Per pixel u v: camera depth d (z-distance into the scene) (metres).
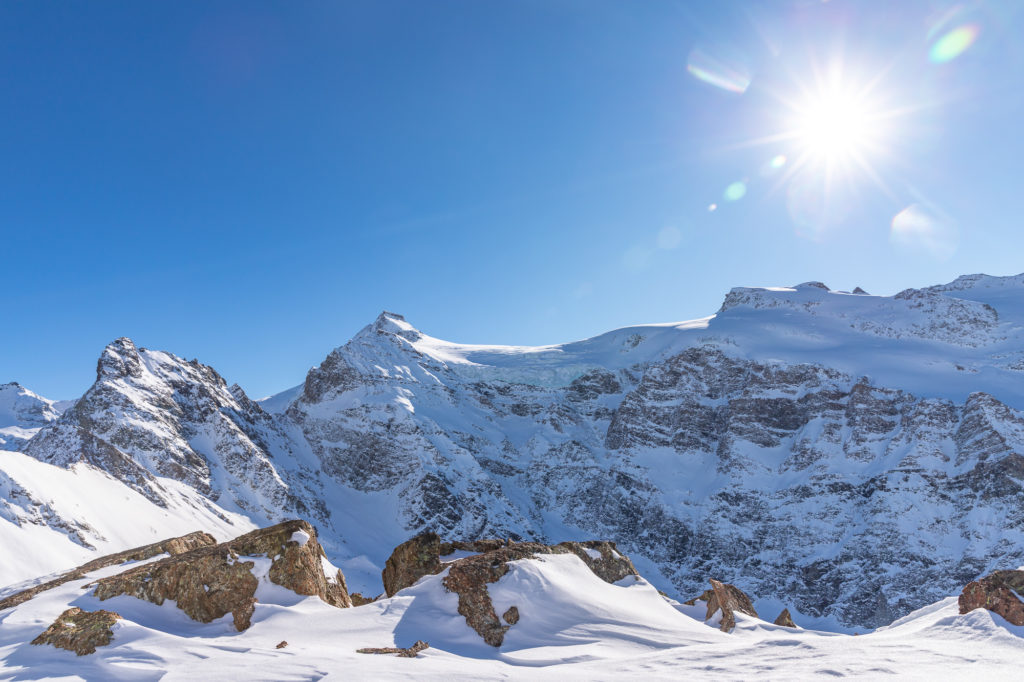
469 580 32.84
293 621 29.23
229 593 30.78
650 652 28.25
